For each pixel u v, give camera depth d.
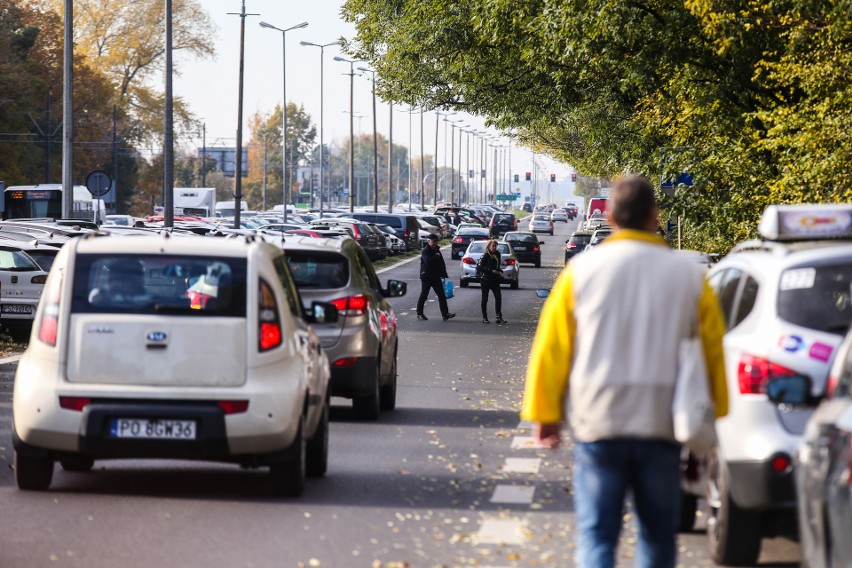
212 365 24.47
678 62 63.97
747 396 18.94
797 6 49.38
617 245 14.00
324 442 27.56
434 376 50.75
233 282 24.88
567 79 88.62
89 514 23.45
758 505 18.73
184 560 19.95
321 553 20.53
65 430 24.31
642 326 13.75
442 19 93.62
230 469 29.00
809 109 47.94
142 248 25.11
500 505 24.75
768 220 21.55
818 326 18.94
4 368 53.06
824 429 14.00
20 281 66.19
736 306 20.58
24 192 177.38
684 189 64.88
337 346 36.34
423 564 19.84
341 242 38.94
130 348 24.50
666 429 13.77
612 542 13.87
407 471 28.52
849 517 12.70
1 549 20.61
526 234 177.00
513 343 68.19
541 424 13.82
